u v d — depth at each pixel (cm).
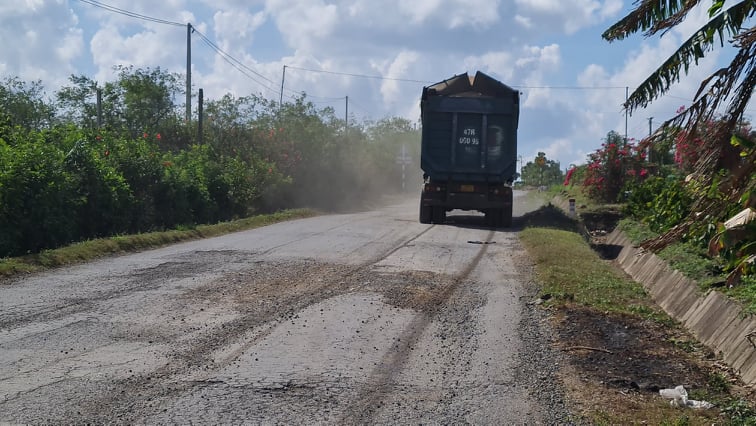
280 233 1806
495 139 2184
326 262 1297
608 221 2317
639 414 577
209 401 580
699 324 859
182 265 1238
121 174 1741
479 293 1064
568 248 1515
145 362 676
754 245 464
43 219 1362
